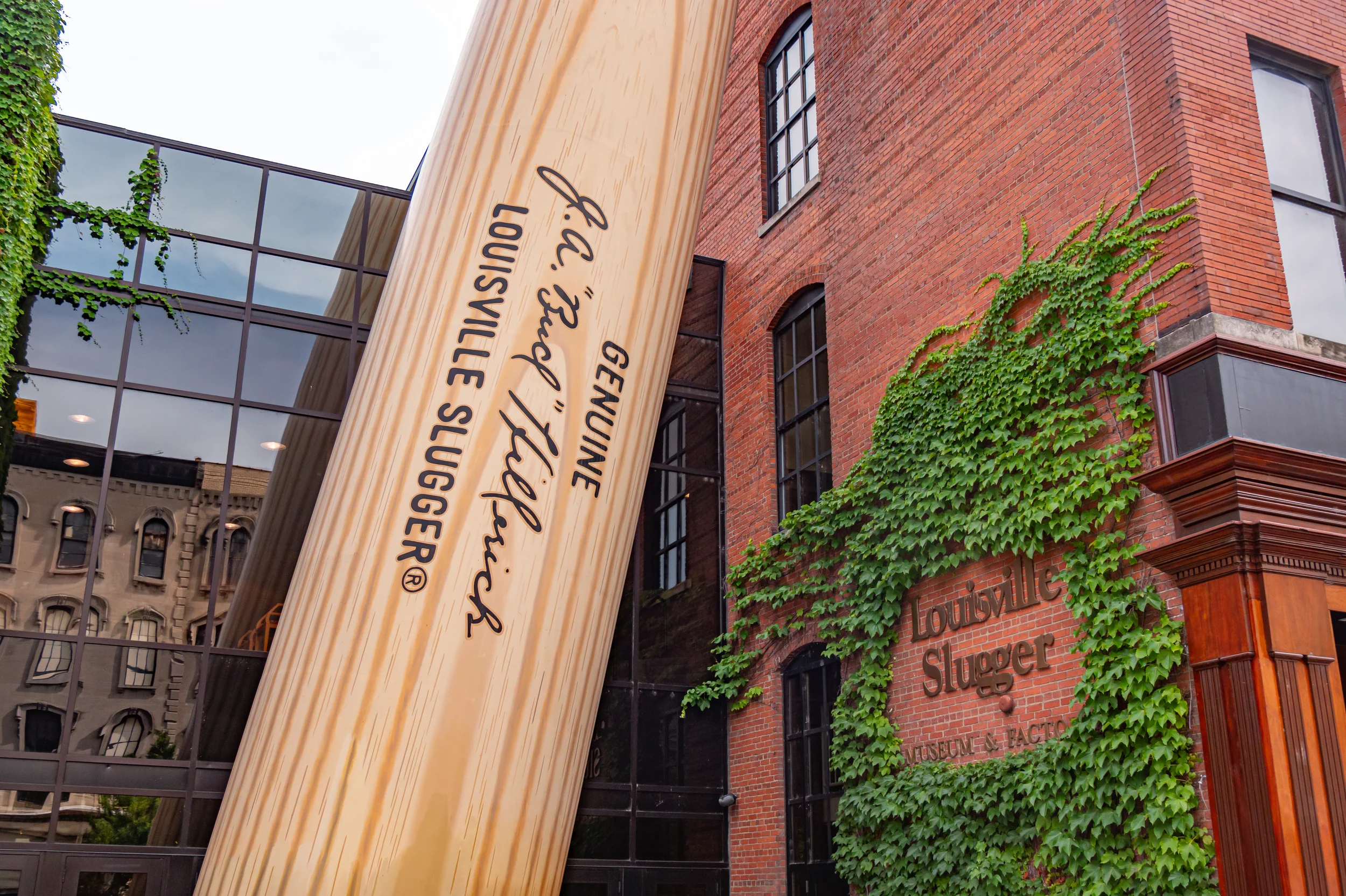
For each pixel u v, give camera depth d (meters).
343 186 11.88
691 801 11.54
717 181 14.38
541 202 5.23
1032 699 7.89
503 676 4.55
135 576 9.98
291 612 4.75
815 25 12.57
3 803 9.01
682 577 12.32
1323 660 6.29
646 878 11.12
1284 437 6.77
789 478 11.90
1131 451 7.39
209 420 10.66
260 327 11.12
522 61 5.50
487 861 4.34
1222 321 6.94
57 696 9.42
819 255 11.77
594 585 4.90
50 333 10.27
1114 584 7.28
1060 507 7.74
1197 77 7.59
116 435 10.26
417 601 4.56
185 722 9.73
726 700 11.92
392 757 4.33
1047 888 7.32
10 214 9.62
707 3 6.05
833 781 10.27
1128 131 7.89
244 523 10.49
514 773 4.48
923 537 9.12
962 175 9.66
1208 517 6.66
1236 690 6.27
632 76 5.61
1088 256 8.03
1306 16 8.18
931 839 8.52
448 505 4.71
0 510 9.67
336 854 4.18
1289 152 7.85
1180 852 6.42
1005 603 8.29
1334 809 6.02
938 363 9.46
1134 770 6.83
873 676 9.47
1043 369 8.20
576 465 4.95
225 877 4.23
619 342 5.21
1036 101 8.90
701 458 12.97
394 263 5.46
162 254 10.93
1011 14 9.37
